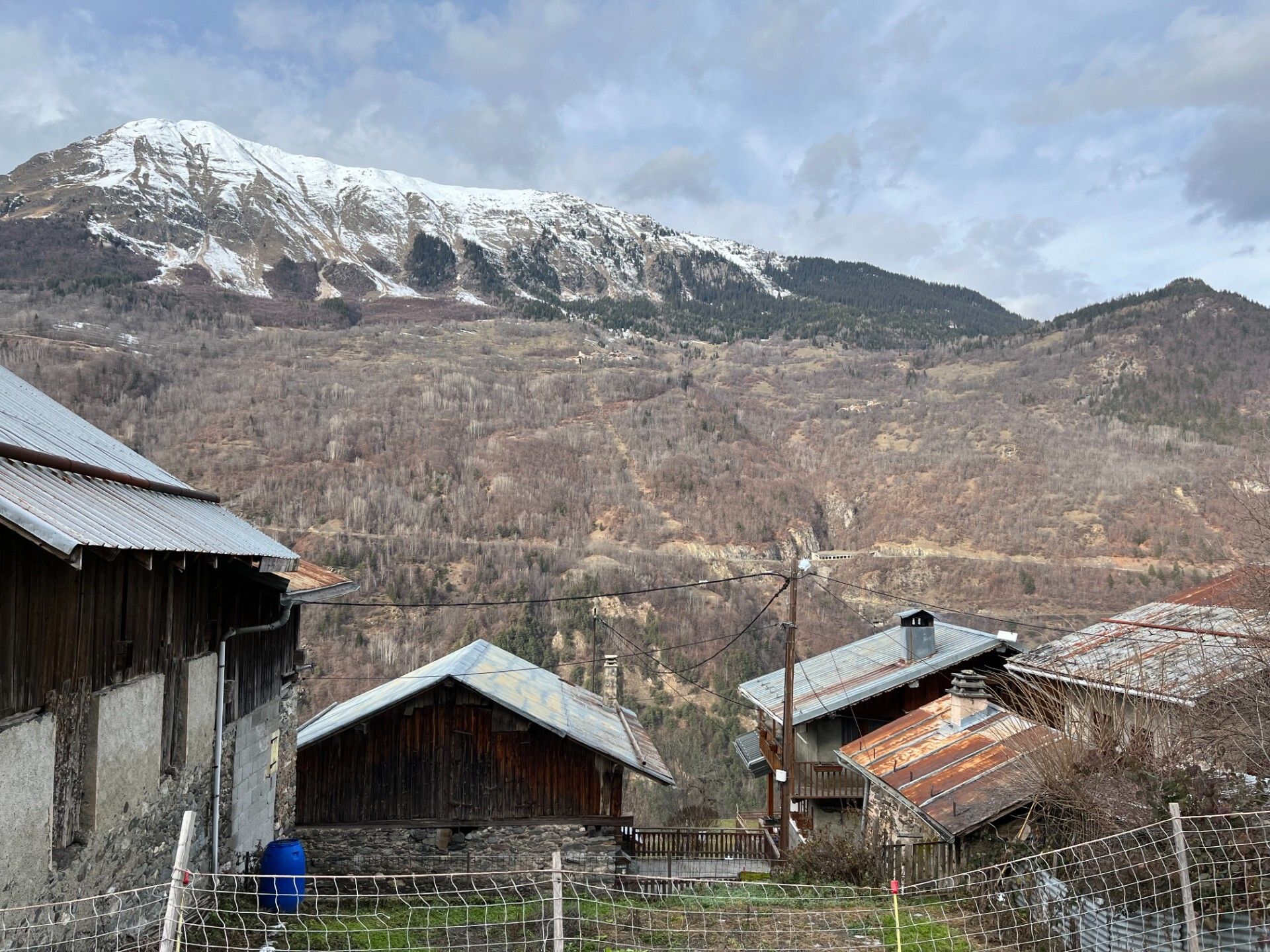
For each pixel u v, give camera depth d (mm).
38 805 6371
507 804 17953
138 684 8094
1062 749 11156
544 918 8977
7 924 5938
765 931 9789
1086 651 16188
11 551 5996
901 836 14539
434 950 8594
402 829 17750
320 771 17812
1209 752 10703
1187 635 15008
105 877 7508
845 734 23375
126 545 6355
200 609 9984
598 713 22109
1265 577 13477
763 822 25812
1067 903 8844
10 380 10812
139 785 8102
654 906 11531
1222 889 7508
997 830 11945
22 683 6172
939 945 9148
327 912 11094
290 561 11297
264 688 13031
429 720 18047
